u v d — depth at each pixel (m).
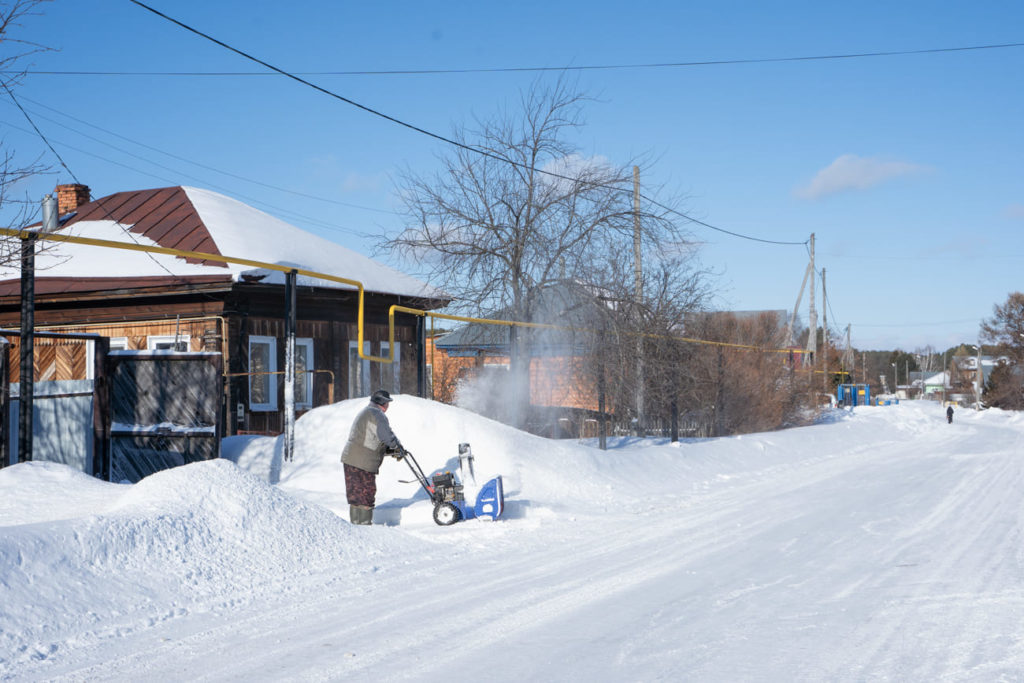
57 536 6.79
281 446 14.09
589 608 6.85
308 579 7.75
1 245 9.68
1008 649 5.68
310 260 23.05
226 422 19.58
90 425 13.00
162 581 7.02
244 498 8.56
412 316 25.53
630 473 16.06
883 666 5.31
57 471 9.80
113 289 20.00
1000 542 10.09
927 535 10.59
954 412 83.38
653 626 6.31
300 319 22.00
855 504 13.72
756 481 17.50
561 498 13.44
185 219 23.78
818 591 7.48
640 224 21.23
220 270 20.17
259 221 25.50
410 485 12.94
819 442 27.92
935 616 6.61
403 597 7.19
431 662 5.41
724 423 30.59
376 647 5.74
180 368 13.33
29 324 10.19
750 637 6.01
